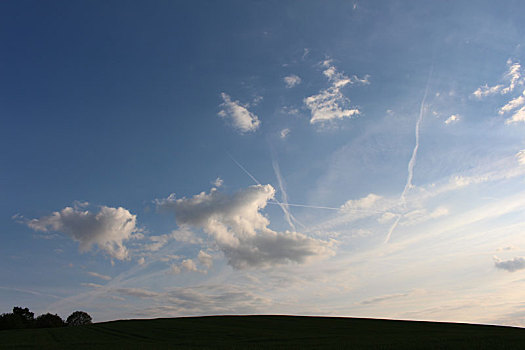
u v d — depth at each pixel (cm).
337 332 4694
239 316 7212
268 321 6284
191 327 5553
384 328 5178
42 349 3309
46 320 10394
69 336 5041
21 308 10638
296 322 6112
